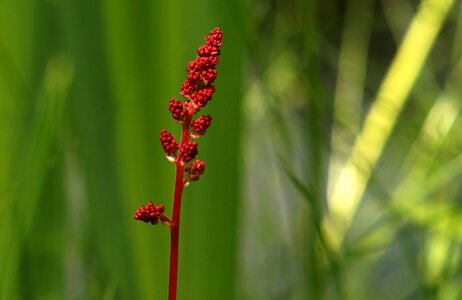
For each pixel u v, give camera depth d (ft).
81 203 2.50
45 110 2.22
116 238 2.21
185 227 2.22
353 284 3.33
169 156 1.56
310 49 2.56
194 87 1.55
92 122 2.18
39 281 2.38
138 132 2.18
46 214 2.43
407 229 2.97
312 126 2.58
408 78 3.49
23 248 2.23
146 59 2.17
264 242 3.48
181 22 2.17
